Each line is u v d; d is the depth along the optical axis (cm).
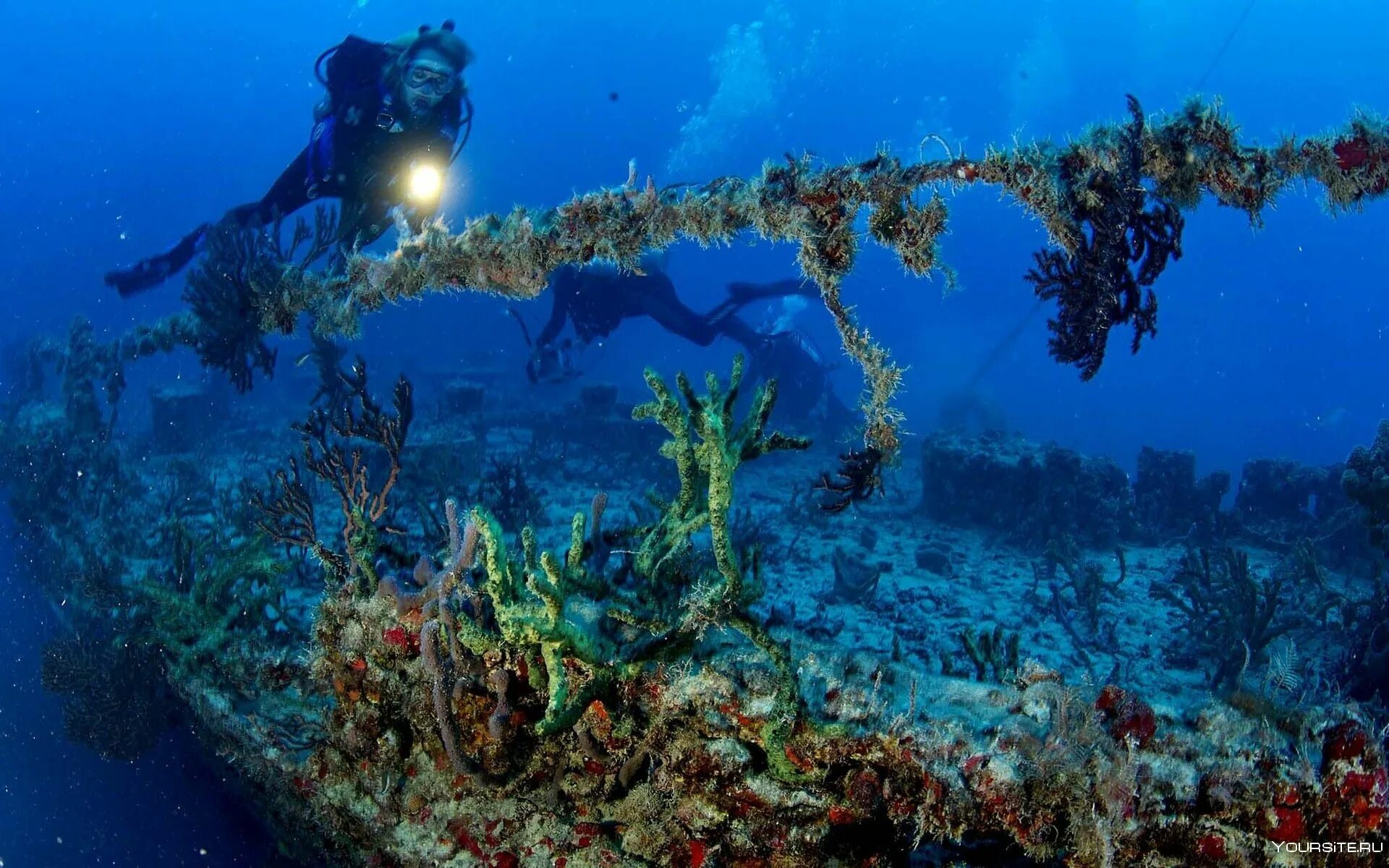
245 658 523
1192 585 772
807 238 335
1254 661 639
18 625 1086
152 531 909
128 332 999
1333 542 1007
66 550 895
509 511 948
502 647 360
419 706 397
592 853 362
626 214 392
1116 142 290
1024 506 1040
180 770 786
